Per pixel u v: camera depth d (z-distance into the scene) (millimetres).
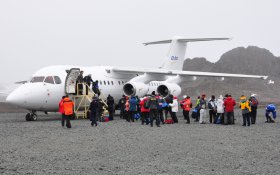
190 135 15781
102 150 11727
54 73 24938
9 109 47188
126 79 30422
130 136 15281
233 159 10297
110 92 28797
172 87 29125
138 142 13492
